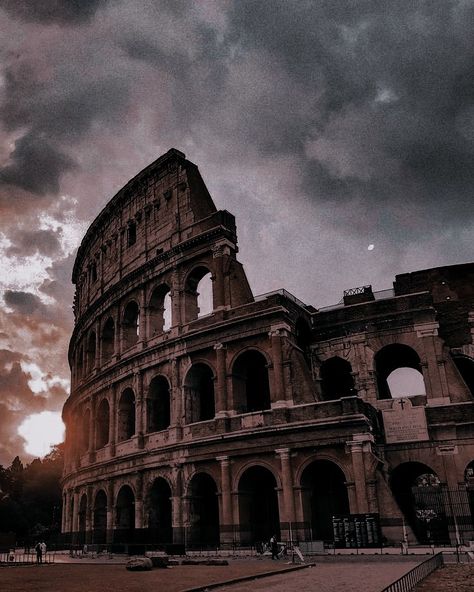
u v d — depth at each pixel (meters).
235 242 58.94
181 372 55.88
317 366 54.91
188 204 62.50
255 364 56.31
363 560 36.62
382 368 59.28
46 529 113.25
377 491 42.31
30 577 30.59
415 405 50.41
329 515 48.59
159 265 62.81
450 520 45.06
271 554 40.41
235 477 48.31
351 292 58.66
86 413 72.19
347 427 44.50
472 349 53.12
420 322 52.44
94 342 76.50
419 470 53.66
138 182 70.50
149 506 54.97
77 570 35.81
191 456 51.41
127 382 62.69
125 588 24.00
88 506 64.94
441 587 21.89
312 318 57.16
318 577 27.67
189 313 59.09
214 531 53.03
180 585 24.75
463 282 56.03
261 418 48.56
